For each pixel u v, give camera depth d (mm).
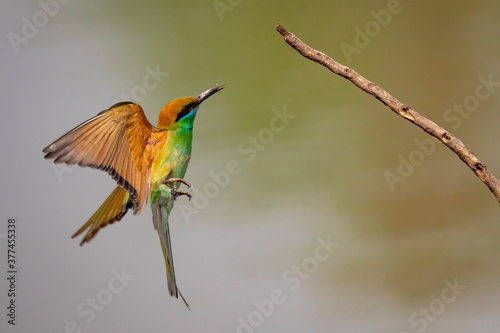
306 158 14336
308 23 17375
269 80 16266
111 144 6398
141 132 6871
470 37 17312
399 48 17297
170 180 6977
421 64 16891
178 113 7309
